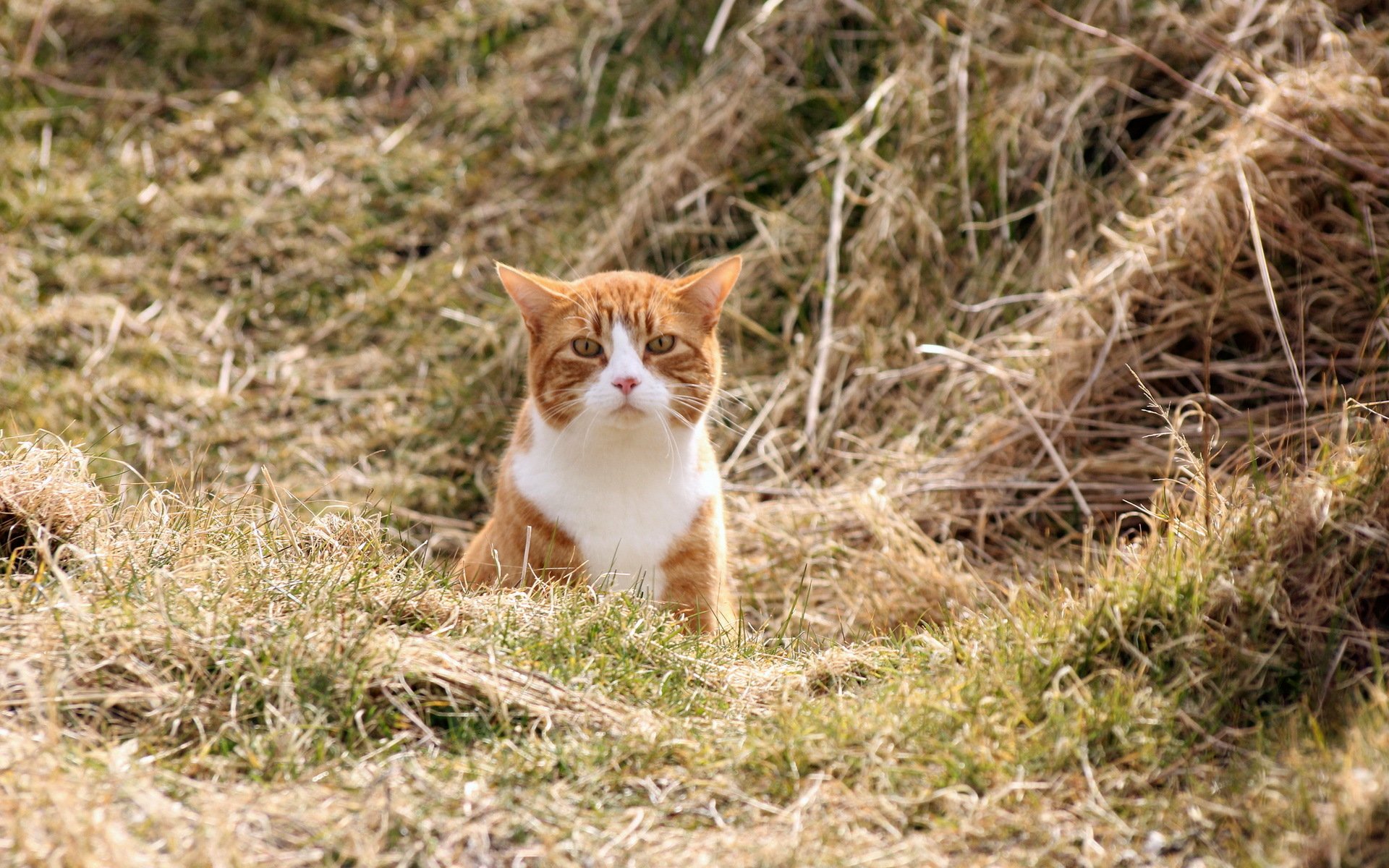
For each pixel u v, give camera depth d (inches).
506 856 157.4
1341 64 383.2
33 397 427.5
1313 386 345.1
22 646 186.1
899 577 317.1
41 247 493.0
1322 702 186.1
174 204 512.1
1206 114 422.3
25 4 590.6
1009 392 361.4
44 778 157.8
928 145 452.8
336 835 156.0
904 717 186.9
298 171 525.0
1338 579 200.4
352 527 254.4
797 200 467.2
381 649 193.6
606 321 279.9
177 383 446.3
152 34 581.9
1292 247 360.5
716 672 220.5
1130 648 195.3
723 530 300.7
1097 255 410.0
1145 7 458.9
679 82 526.3
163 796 161.8
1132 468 342.6
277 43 574.9
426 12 583.2
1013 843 161.6
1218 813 163.9
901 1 492.4
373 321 474.0
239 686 181.2
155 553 226.2
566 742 182.9
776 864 156.6
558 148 524.1
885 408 408.2
